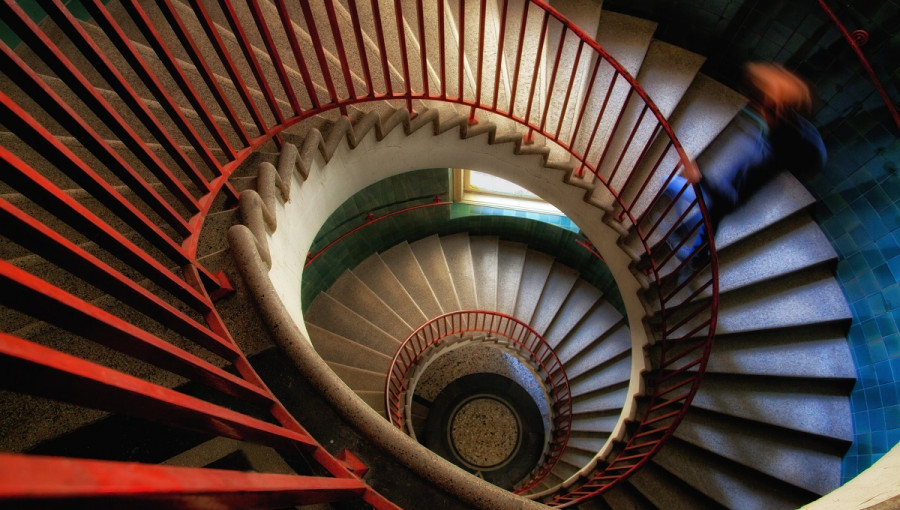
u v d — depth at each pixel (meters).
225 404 1.64
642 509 3.92
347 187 3.70
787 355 3.78
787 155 3.81
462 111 3.57
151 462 1.50
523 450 7.42
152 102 2.42
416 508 1.66
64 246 1.00
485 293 6.52
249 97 2.15
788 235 3.78
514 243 7.04
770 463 3.71
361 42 2.46
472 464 7.32
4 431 1.41
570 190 4.01
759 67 3.67
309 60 3.14
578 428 6.01
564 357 6.38
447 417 7.61
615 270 4.55
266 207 2.20
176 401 0.91
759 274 3.79
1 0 1.10
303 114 2.52
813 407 3.67
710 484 3.83
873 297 3.38
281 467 1.61
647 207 3.68
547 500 4.75
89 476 0.52
